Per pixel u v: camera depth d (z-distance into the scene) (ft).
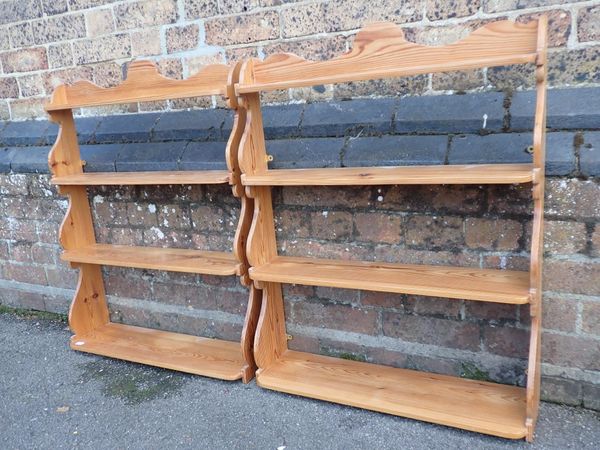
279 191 8.03
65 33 9.64
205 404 7.64
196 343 9.16
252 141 7.36
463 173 6.08
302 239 8.08
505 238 6.81
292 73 6.94
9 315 11.15
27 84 10.37
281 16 7.87
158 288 9.59
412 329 7.67
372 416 7.11
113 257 8.79
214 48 8.48
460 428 6.68
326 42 7.67
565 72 6.46
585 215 6.30
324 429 6.94
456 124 6.89
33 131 10.34
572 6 6.28
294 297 8.39
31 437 7.14
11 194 10.66
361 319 7.98
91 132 9.64
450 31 6.94
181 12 8.57
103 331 9.86
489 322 7.16
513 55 5.77
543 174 6.09
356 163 7.29
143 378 8.45
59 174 9.00
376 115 7.37
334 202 7.70
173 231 9.12
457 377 7.52
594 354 6.68
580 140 6.27
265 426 7.07
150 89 7.80
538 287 6.02
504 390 7.13
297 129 7.83
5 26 10.19
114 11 9.08
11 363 9.11
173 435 7.01
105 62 9.44
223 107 8.72
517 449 6.31
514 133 6.62
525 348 7.02
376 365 8.00
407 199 7.23
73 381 8.46
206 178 7.54
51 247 10.60
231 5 8.17
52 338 9.98
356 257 7.78
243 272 7.79
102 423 7.35
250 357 8.16
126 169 9.08
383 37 6.36
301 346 8.55
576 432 6.50
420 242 7.31
